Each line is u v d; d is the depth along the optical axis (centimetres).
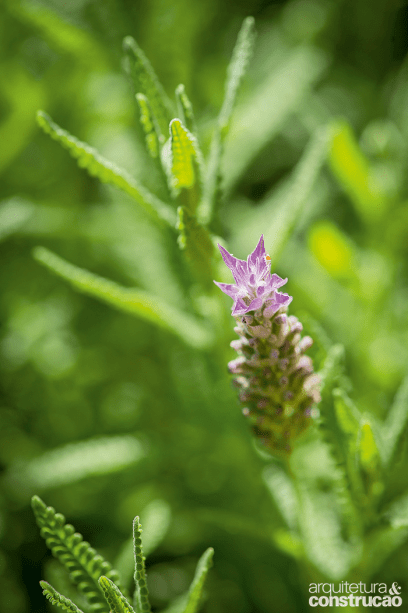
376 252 39
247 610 39
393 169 39
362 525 32
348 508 32
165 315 34
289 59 43
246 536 39
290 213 33
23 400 43
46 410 42
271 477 34
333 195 51
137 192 32
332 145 37
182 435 39
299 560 33
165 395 41
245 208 48
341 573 32
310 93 48
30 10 37
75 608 29
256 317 30
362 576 32
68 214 40
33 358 41
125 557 35
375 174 39
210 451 38
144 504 39
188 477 40
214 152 32
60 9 40
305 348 31
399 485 37
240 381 31
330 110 57
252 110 40
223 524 33
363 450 31
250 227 41
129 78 32
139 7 39
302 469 36
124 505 40
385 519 32
